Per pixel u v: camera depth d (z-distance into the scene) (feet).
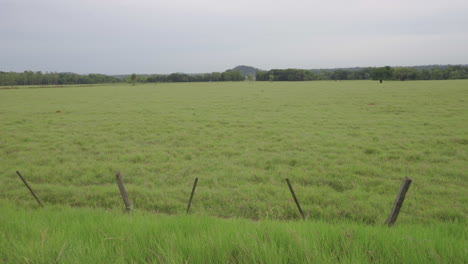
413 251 11.66
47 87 396.98
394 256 11.62
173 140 61.16
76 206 28.35
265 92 230.27
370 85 307.58
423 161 43.06
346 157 45.73
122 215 20.16
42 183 35.47
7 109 122.62
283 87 317.01
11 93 247.09
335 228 15.08
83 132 71.26
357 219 24.79
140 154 48.98
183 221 17.06
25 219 17.67
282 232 13.75
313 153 48.78
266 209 26.68
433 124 74.54
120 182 21.17
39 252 12.10
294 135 64.49
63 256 11.62
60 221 17.58
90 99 177.88
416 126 72.84
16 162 45.01
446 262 10.84
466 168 38.68
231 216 25.84
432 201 27.96
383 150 49.47
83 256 11.60
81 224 16.40
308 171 38.70
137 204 28.60
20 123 86.12
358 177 35.76
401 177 35.88
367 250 11.60
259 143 57.57
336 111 106.42
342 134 65.00
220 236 13.00
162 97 190.70
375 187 32.37
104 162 44.73
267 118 92.07
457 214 24.90
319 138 60.75
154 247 12.66
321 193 30.37
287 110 112.47
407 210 26.02
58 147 55.57
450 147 50.52
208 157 48.03
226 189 32.27
